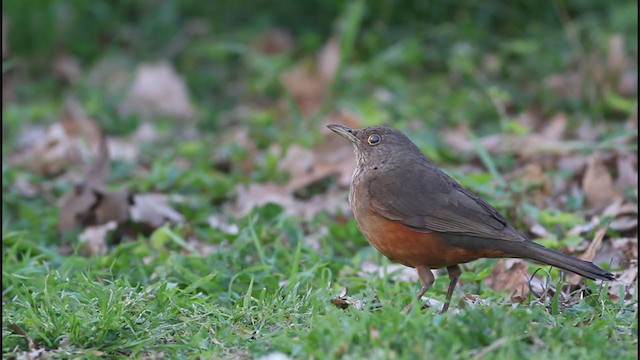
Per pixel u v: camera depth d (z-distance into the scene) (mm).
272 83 18016
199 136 16906
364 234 9469
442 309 8969
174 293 9438
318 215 12680
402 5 19031
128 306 8992
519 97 16953
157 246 11758
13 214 13273
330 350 7441
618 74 16547
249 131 16453
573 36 17453
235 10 20125
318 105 17453
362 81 17484
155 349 8359
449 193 9125
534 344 7594
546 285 9234
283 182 14273
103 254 11695
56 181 14641
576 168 13562
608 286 9578
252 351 8047
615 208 11797
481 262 10867
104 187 12961
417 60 18109
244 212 13055
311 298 9164
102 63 19031
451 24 18844
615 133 14641
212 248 11797
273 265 10711
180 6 20078
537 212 11891
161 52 19391
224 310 9094
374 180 9398
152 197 13266
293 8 19906
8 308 9469
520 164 14148
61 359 8133
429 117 16547
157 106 17812
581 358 7359
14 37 19266
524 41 17922
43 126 17188
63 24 19703
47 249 11500
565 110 16547
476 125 16453
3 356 8180
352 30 17250
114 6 20359
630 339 7910
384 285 9961
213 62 19328
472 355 7371
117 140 16531
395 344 7461
